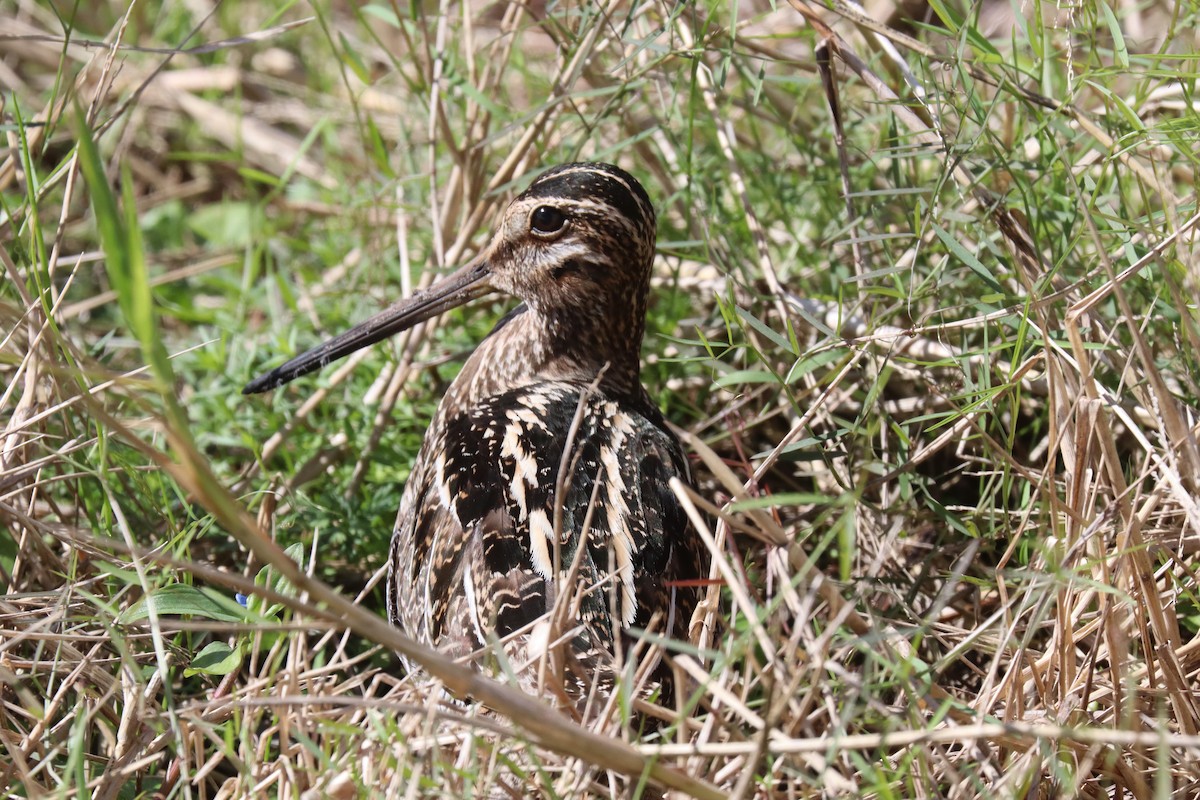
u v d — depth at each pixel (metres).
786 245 11.89
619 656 7.19
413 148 13.68
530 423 8.90
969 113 9.71
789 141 12.09
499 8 15.46
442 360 11.22
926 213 10.02
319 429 11.27
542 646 6.99
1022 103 9.77
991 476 9.18
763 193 11.48
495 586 7.79
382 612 10.29
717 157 11.48
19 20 15.59
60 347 8.94
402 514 9.58
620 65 10.45
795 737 7.06
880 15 14.81
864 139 12.02
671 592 8.10
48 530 8.05
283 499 10.34
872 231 10.74
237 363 11.62
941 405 10.20
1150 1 11.82
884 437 9.77
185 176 15.37
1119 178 9.61
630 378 10.30
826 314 10.75
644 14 11.47
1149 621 7.92
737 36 10.59
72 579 8.07
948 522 8.83
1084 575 7.76
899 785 7.04
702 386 11.56
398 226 12.26
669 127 11.18
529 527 8.02
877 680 7.67
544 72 14.23
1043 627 8.91
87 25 15.62
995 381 9.90
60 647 7.79
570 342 9.95
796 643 6.56
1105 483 8.61
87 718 7.12
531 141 11.34
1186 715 7.58
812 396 10.52
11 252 9.93
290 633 7.87
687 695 7.34
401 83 15.25
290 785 6.95
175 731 6.96
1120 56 8.91
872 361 9.62
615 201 9.67
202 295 13.88
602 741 6.17
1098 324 9.04
